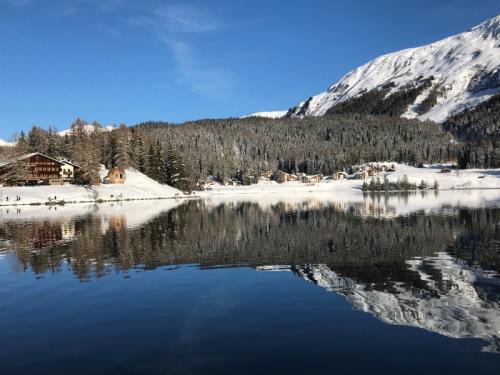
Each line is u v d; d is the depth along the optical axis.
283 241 39.31
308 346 14.75
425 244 35.59
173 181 152.12
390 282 23.17
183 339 15.61
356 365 13.29
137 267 28.67
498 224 48.19
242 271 26.84
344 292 21.36
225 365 13.42
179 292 22.09
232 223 56.28
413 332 15.87
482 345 14.62
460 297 20.12
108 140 166.12
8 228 52.69
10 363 13.95
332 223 53.94
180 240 41.00
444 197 121.44
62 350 14.88
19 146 146.00
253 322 17.25
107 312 18.95
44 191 113.31
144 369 13.28
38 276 26.36
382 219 57.38
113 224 55.97
